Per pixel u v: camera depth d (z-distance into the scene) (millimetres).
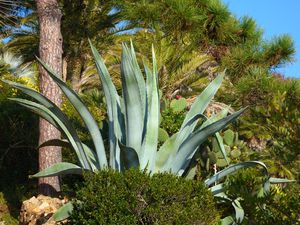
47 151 11594
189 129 9320
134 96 8938
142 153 9016
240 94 16094
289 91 15109
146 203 7906
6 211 11922
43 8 11820
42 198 10219
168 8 16672
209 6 17812
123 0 18156
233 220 8625
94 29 24609
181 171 9328
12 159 14469
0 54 25828
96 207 8000
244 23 18734
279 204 5812
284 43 18422
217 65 18938
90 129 9289
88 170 9312
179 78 17672
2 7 11297
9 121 14281
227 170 9188
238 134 11211
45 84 11758
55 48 11852
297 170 7336
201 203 8133
